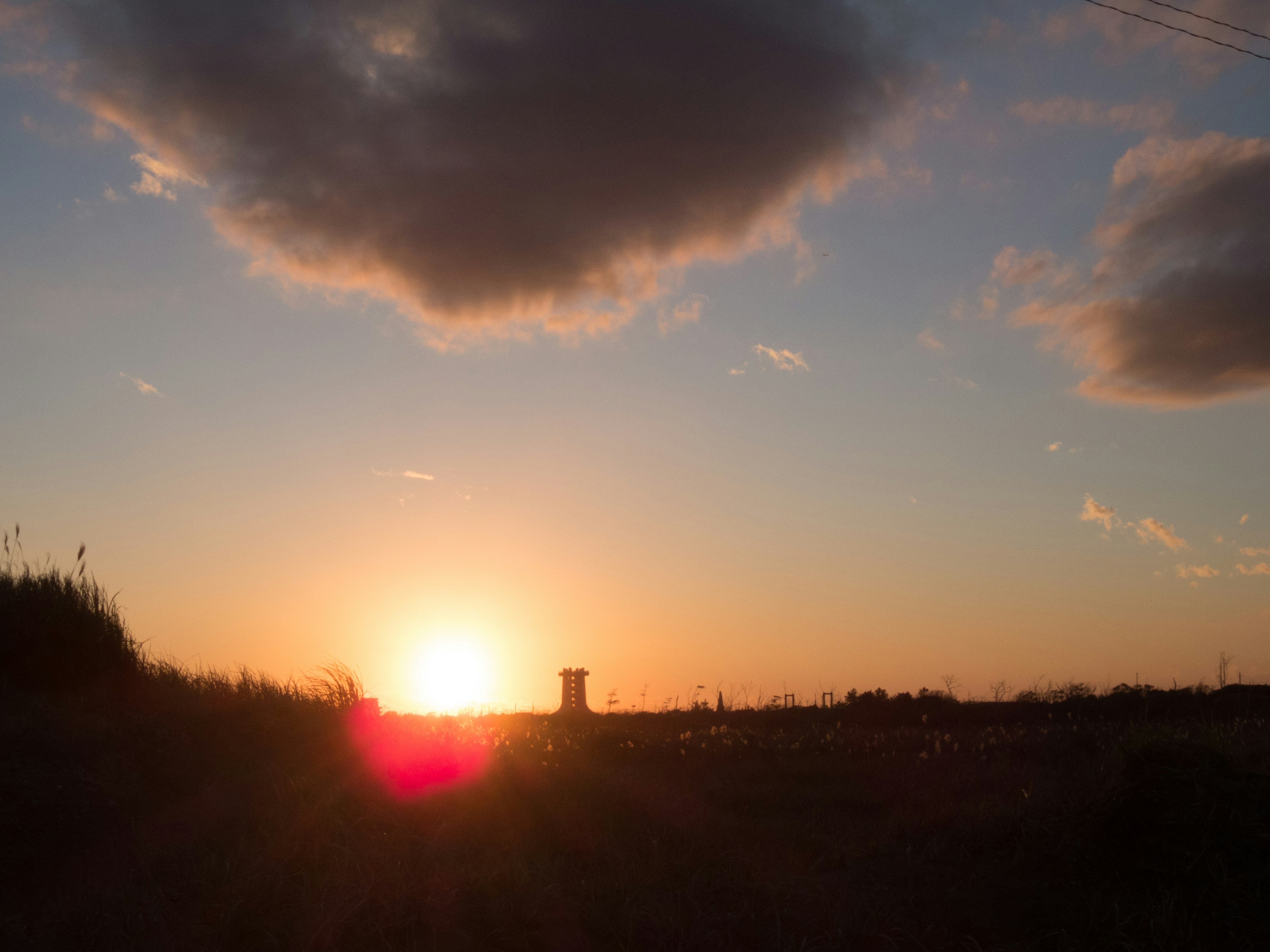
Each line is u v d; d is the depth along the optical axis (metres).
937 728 22.00
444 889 6.09
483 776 9.84
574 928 5.67
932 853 6.93
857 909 5.83
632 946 5.41
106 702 9.63
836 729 19.58
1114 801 6.62
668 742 15.32
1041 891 6.05
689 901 5.97
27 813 6.84
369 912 5.70
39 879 6.30
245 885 5.90
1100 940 5.28
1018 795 8.66
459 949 5.36
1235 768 6.94
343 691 11.83
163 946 5.30
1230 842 5.99
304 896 5.82
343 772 9.12
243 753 9.27
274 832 7.23
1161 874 5.89
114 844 6.99
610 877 6.62
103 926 5.36
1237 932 5.26
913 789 10.46
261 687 11.27
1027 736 15.40
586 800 9.46
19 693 9.34
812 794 10.65
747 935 5.55
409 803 8.62
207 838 7.27
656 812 9.15
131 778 8.04
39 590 10.68
